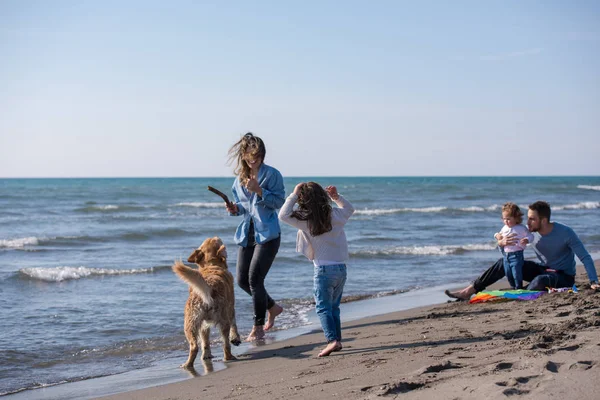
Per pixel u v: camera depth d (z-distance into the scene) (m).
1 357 5.82
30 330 6.96
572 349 3.73
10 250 15.76
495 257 14.27
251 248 6.47
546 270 7.41
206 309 5.41
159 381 4.89
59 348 6.20
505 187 71.19
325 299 4.97
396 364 4.25
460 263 13.28
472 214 30.11
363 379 3.87
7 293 9.37
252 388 4.16
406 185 78.88
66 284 10.29
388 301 8.76
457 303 7.69
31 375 5.26
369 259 13.95
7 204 35.59
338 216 4.89
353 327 6.66
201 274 5.32
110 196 46.72
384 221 25.56
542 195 52.06
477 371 3.43
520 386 3.01
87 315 7.78
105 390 4.68
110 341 6.50
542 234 7.39
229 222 25.30
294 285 10.23
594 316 5.19
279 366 4.96
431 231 21.16
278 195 6.15
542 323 5.40
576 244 7.16
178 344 6.38
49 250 15.97
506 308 6.61
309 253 4.96
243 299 8.90
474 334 5.25
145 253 15.53
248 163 6.12
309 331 6.88
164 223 24.61
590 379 3.00
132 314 7.86
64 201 39.28
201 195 49.44
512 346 4.25
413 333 5.71
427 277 11.37
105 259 14.27
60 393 4.68
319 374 4.30
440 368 3.70
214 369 5.20
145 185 81.62
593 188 68.00
